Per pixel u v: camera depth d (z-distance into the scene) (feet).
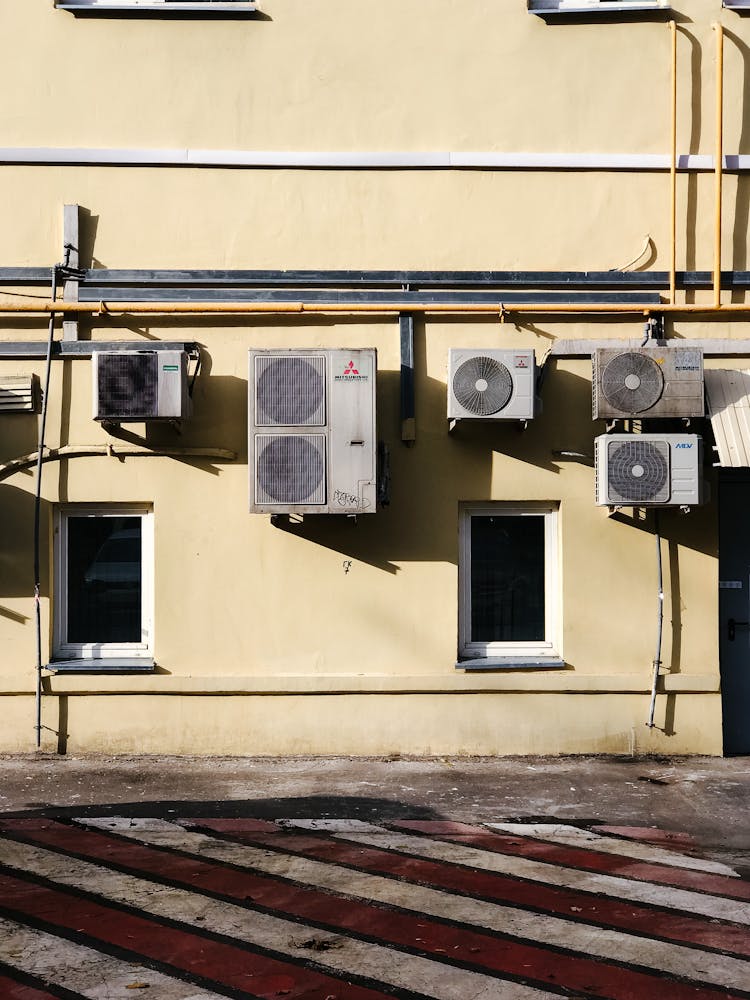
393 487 24.44
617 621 24.53
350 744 24.21
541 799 21.17
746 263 24.94
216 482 24.35
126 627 24.97
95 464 24.29
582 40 24.73
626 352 22.98
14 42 24.41
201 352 24.34
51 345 23.85
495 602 25.08
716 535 24.63
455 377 22.94
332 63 24.62
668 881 17.03
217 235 24.52
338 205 24.59
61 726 24.17
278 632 24.34
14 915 15.52
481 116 24.72
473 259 24.63
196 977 13.61
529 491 24.53
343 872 17.30
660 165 24.61
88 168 24.44
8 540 24.26
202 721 24.20
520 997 13.15
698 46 24.75
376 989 13.33
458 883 16.88
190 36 24.54
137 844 18.56
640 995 13.21
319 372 22.70
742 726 25.53
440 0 24.66
